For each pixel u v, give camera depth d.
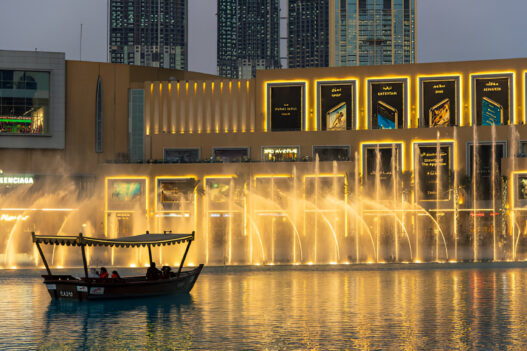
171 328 38.81
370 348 33.44
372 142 124.62
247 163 123.19
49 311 44.72
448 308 45.00
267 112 131.38
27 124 128.25
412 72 127.69
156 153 131.75
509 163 114.69
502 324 39.31
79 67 131.88
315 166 121.94
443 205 120.56
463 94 126.25
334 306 46.09
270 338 35.84
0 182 127.00
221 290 54.31
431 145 122.88
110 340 35.84
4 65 127.50
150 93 134.62
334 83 129.75
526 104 124.19
